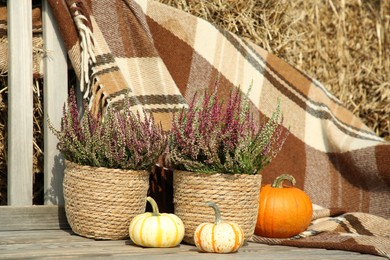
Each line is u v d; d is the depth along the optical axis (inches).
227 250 100.5
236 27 145.1
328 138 144.1
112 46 123.8
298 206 117.6
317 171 142.7
